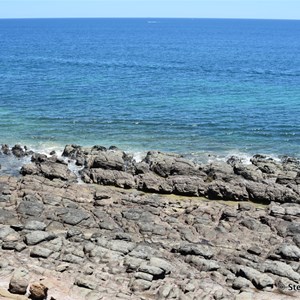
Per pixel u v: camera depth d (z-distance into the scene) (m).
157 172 39.31
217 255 25.78
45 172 38.09
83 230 27.64
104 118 56.97
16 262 23.69
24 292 20.97
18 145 45.31
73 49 144.00
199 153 46.25
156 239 27.08
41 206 29.70
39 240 25.55
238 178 37.19
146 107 62.62
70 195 32.47
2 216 28.42
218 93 72.31
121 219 29.12
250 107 63.50
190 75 90.19
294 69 100.38
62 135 50.66
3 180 33.97
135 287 21.94
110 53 131.88
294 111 61.59
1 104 62.41
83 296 21.11
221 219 30.17
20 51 132.88
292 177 37.28
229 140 50.25
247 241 27.17
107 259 24.23
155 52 137.38
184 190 36.03
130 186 37.16
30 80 80.56
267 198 34.81
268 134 52.28
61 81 80.38
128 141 49.34
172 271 23.53
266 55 131.62
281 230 28.20
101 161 39.94
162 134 51.69
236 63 110.31
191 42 183.50
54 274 22.78
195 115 59.06
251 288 22.64
